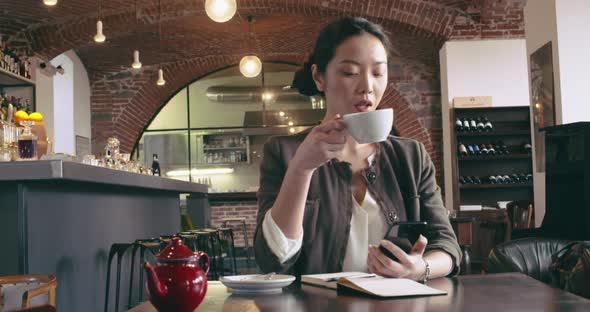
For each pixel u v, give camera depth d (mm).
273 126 13414
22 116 4926
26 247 3535
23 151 3832
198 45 12086
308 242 1723
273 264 1548
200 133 13484
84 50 11695
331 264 1723
